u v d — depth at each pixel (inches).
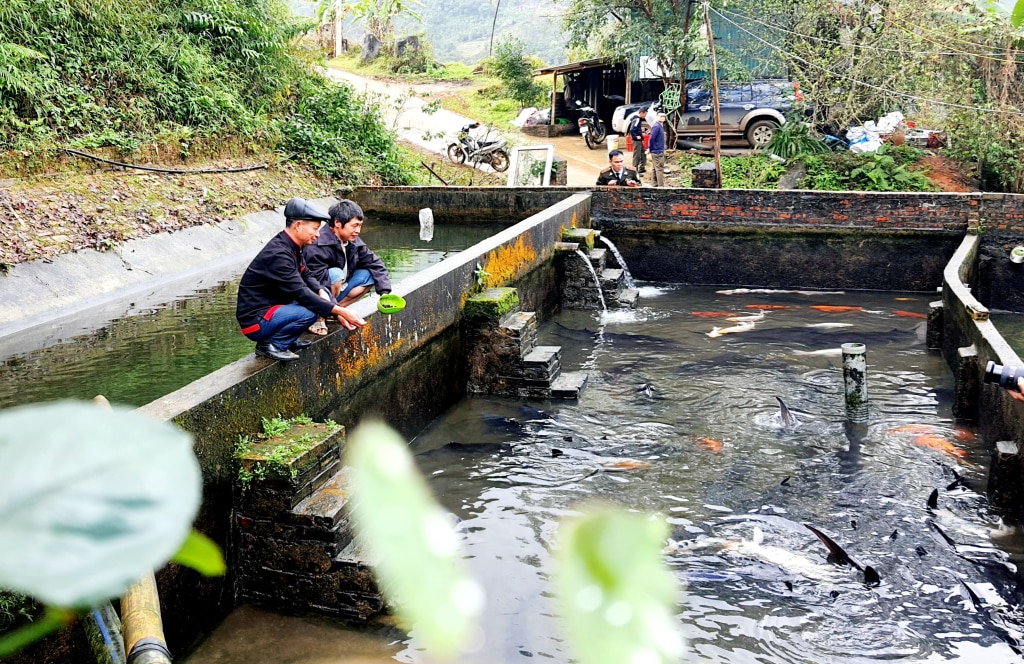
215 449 200.8
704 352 396.2
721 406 327.0
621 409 327.3
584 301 484.1
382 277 285.6
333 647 189.0
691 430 304.7
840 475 268.1
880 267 525.7
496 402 339.6
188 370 292.4
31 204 423.5
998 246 505.4
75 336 332.2
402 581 11.0
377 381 280.2
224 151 605.3
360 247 285.4
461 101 1181.7
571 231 497.0
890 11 681.6
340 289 276.1
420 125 1004.6
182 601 188.9
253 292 227.3
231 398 207.6
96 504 11.5
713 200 543.2
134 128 552.1
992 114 666.8
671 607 11.4
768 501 251.6
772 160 737.0
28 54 507.5
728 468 273.7
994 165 688.4
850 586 209.6
